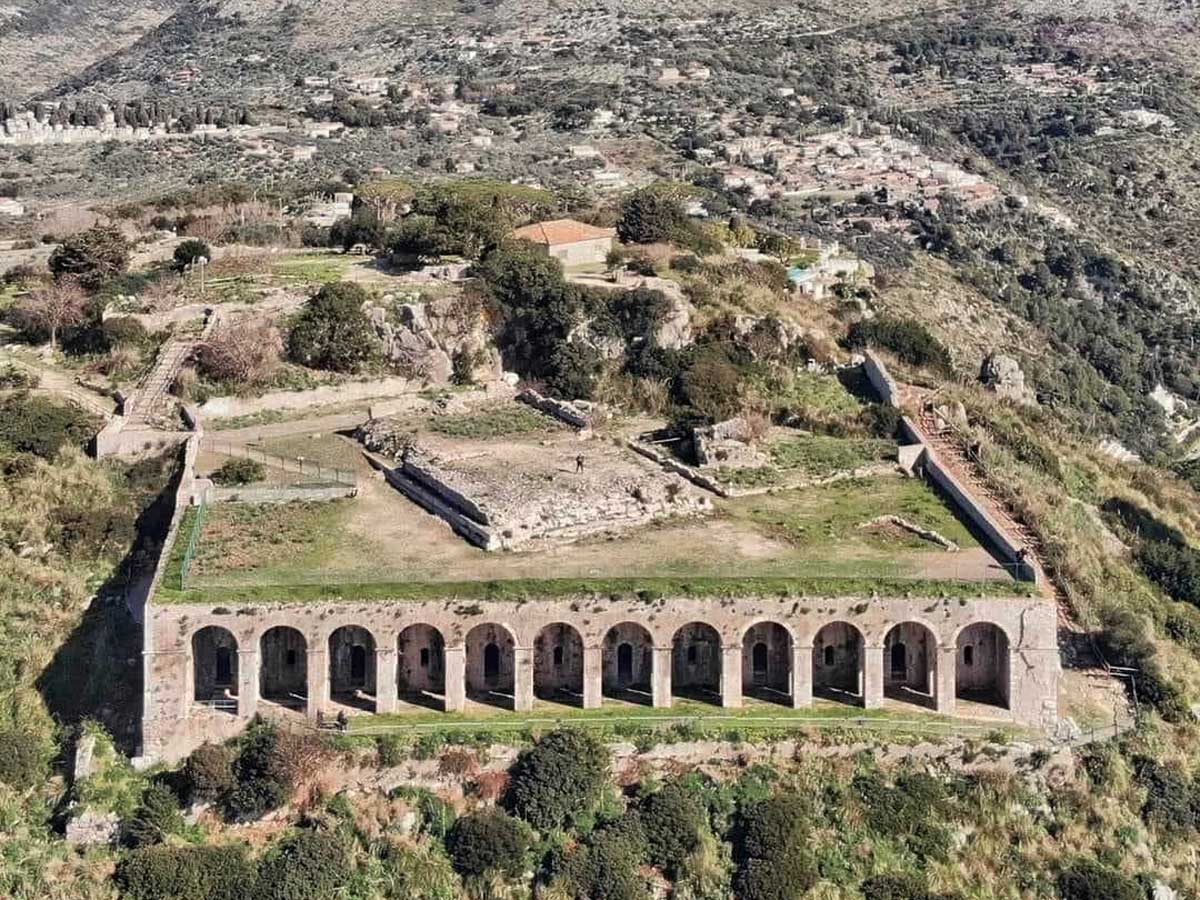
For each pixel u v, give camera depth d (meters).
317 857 89.38
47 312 154.38
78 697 103.38
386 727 94.38
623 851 89.88
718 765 93.94
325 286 153.38
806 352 153.88
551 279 151.75
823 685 100.38
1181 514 145.25
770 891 88.50
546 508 109.44
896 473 126.62
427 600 96.00
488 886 89.44
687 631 99.31
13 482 124.25
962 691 100.25
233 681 98.19
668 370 144.00
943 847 92.06
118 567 117.88
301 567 101.69
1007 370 175.88
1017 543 112.00
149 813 91.50
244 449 129.38
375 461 126.00
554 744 92.44
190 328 151.12
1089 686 104.25
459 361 149.00
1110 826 94.44
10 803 94.88
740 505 117.44
